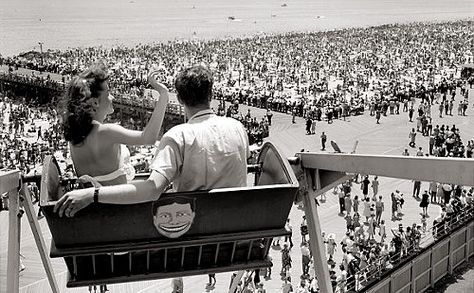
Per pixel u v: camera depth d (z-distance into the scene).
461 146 62.31
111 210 6.12
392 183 54.62
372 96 97.25
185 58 165.75
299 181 7.30
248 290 30.81
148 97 93.69
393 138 70.94
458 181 4.77
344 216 46.88
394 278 34.00
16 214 7.04
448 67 134.62
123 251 6.33
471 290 36.12
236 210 6.46
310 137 72.75
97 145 6.71
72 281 6.55
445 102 83.38
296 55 168.00
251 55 169.00
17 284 6.85
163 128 81.44
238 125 6.74
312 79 123.62
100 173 6.87
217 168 6.46
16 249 6.92
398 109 84.88
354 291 31.94
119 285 35.09
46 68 138.50
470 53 160.25
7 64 149.75
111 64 154.75
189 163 6.38
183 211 6.32
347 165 6.39
